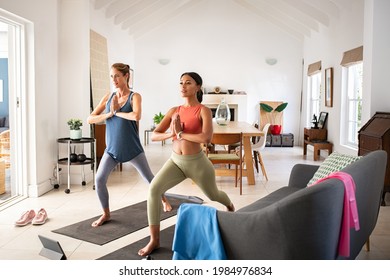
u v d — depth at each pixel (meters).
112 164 4.01
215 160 5.60
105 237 3.68
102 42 7.83
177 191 5.66
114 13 8.36
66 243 3.54
